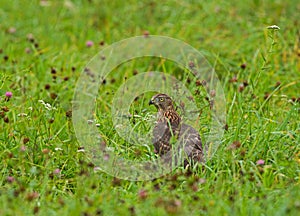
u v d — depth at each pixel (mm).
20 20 22562
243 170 12992
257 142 14359
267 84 18391
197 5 23094
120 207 11969
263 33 20609
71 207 11773
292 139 14812
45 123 15195
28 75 18312
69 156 14328
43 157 14320
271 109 16656
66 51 20328
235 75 19156
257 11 22734
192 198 12367
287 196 12242
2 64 19391
